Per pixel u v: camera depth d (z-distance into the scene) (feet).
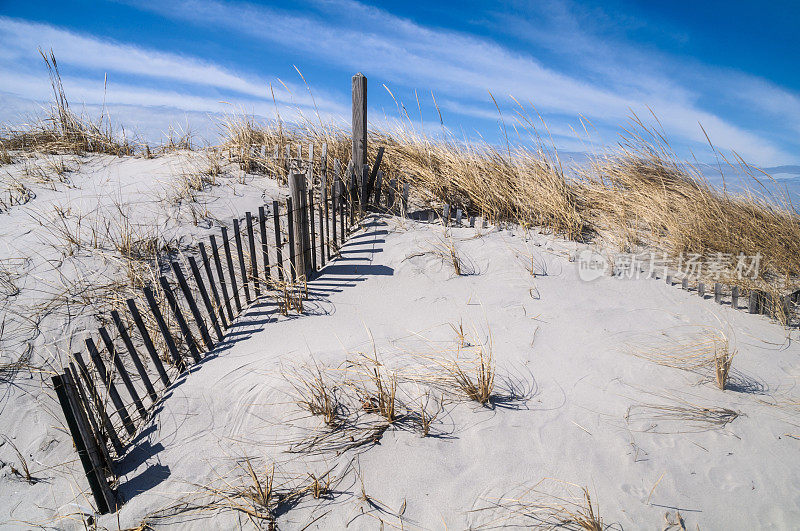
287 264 15.99
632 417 9.80
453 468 8.64
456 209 20.31
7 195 19.03
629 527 7.52
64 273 14.53
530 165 21.21
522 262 16.52
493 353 11.83
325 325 13.10
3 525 8.38
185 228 17.34
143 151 25.03
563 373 11.20
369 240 17.63
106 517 8.25
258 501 8.10
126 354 12.17
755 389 10.79
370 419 9.64
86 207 18.25
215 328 12.46
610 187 21.74
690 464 8.68
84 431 8.00
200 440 9.49
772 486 8.20
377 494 8.22
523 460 8.77
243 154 22.75
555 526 7.53
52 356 11.96
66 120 25.88
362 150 19.36
